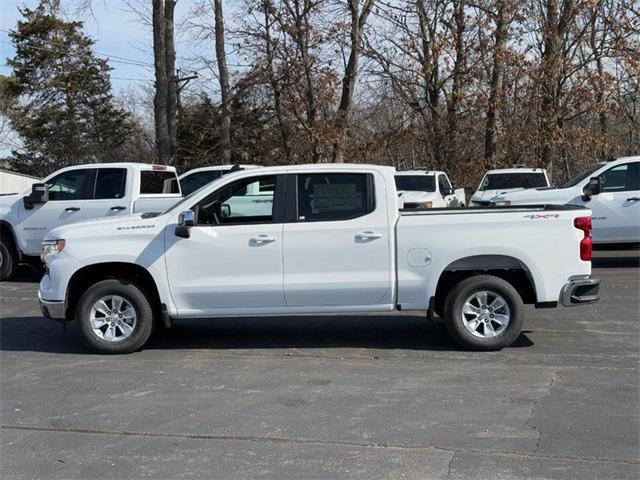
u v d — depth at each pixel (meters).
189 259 7.71
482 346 7.71
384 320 9.54
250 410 5.98
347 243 7.62
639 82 25.28
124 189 12.98
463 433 5.38
